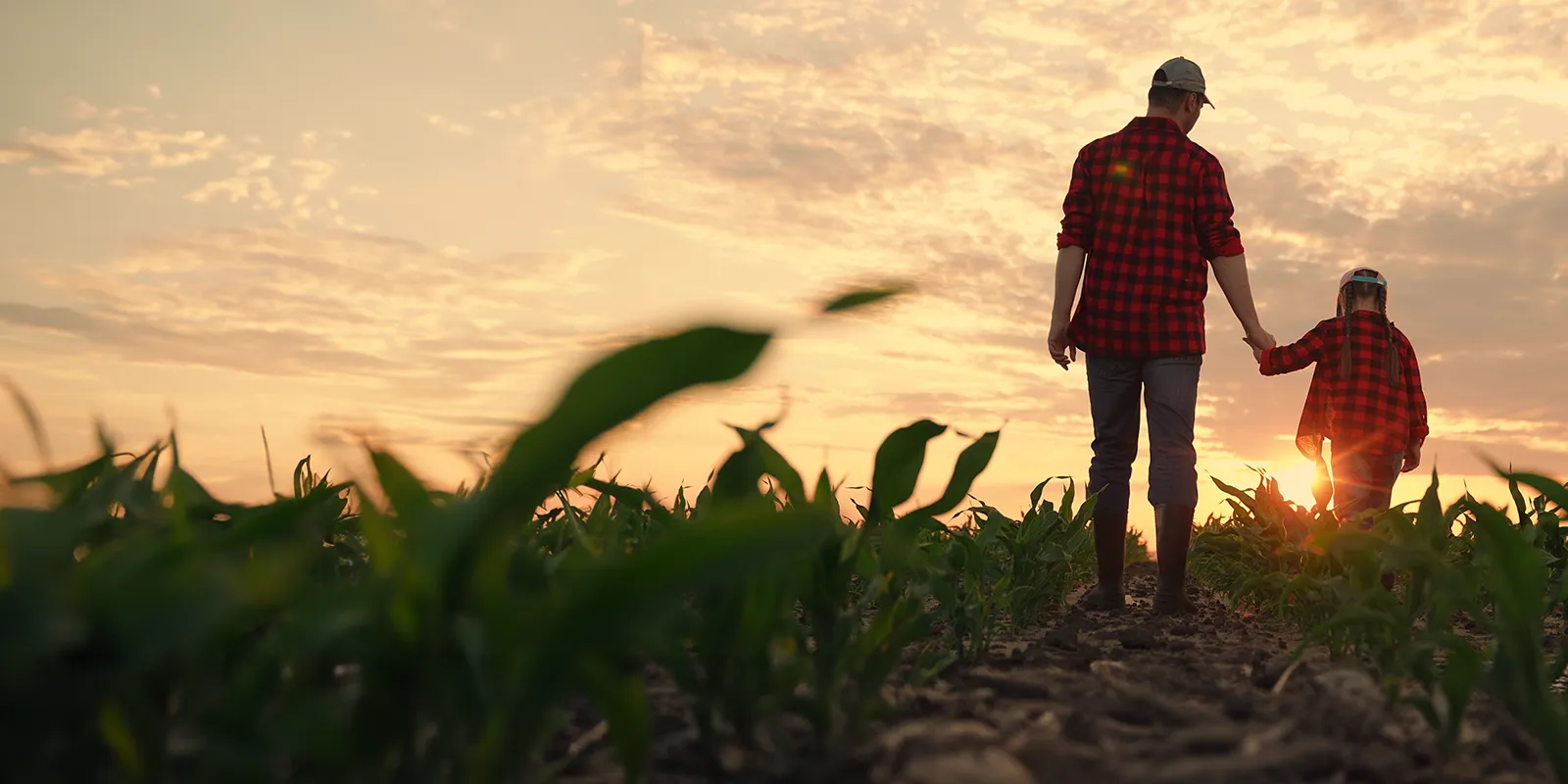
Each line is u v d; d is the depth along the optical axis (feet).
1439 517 6.44
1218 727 5.16
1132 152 12.05
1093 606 12.20
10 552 2.88
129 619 2.69
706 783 4.33
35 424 3.97
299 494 6.55
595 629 2.96
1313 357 14.85
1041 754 4.53
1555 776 4.51
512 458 2.72
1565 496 4.64
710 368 2.49
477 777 3.07
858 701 5.03
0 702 2.62
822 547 5.04
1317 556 9.47
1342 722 5.23
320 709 3.12
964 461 5.50
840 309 2.48
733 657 4.53
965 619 7.44
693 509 7.16
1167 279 11.80
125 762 3.13
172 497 4.07
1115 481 12.19
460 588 3.03
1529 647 4.48
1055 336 12.47
